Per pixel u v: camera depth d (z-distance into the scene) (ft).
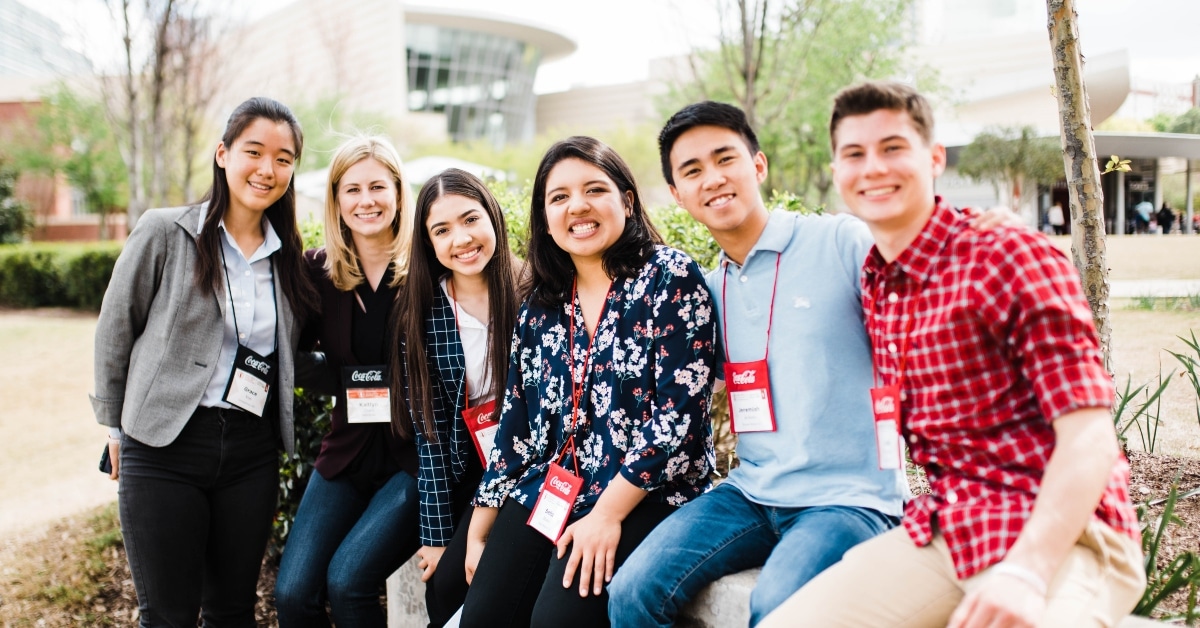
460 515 8.48
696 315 6.81
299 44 80.48
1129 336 15.47
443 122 108.47
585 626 6.37
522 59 146.72
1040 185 41.78
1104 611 4.42
